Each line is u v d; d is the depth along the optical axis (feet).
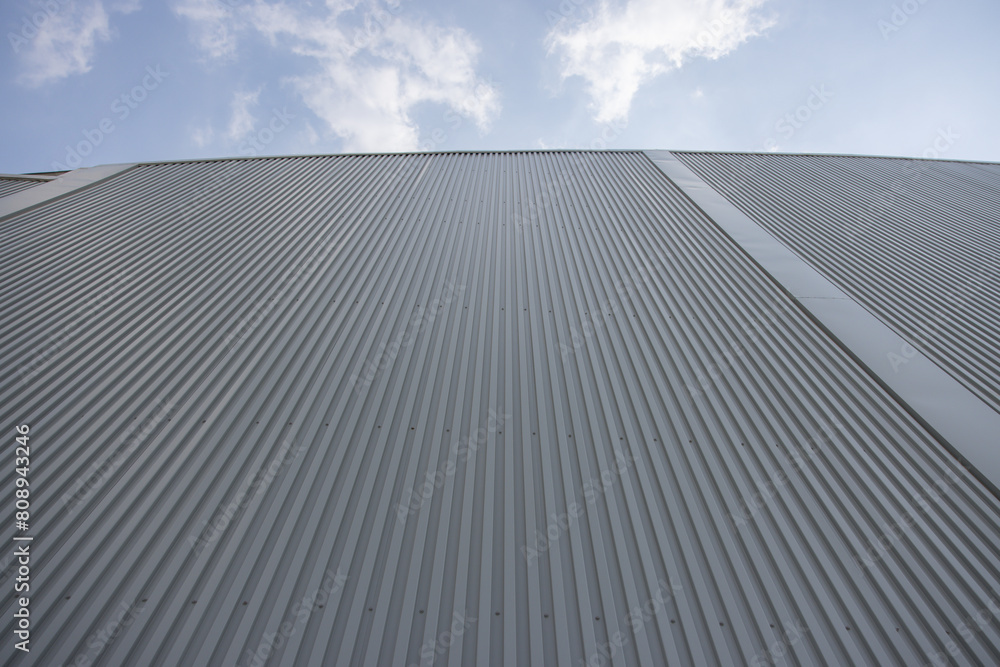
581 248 14.69
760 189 19.77
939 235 16.94
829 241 15.75
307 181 19.61
